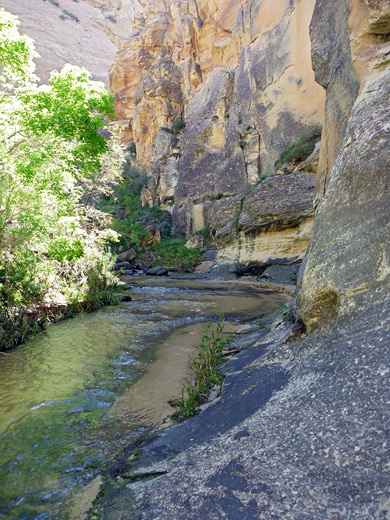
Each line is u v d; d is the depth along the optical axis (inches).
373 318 111.4
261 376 137.3
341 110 229.3
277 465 82.5
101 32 3686.0
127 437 126.6
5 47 327.9
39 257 339.0
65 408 152.1
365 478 69.7
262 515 69.9
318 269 146.1
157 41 2033.7
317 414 93.6
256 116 1149.1
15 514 88.1
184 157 1492.4
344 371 103.0
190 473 91.7
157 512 79.8
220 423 116.3
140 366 207.5
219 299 486.0
